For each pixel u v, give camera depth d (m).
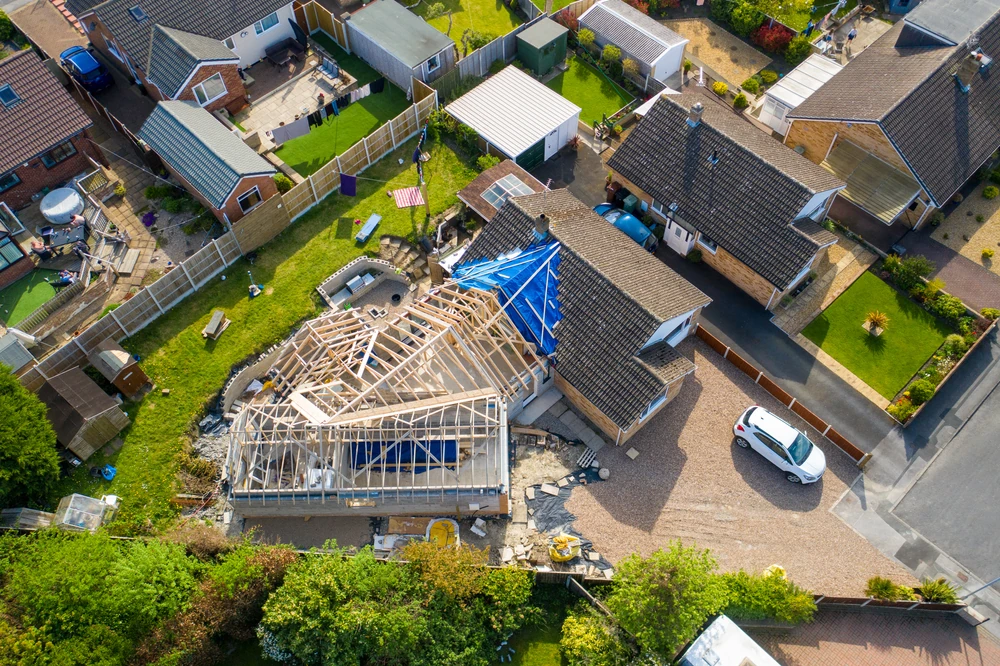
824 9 56.78
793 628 33.00
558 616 33.03
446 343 37.03
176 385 39.22
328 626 29.69
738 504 36.47
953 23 47.56
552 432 38.75
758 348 41.72
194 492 36.16
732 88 53.50
